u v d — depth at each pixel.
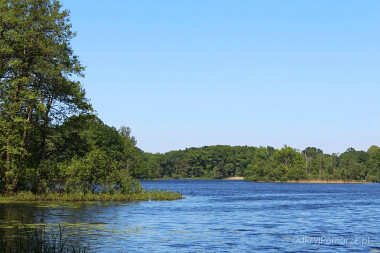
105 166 48.78
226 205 45.94
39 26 44.47
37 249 15.69
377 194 79.56
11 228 22.42
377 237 22.58
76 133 49.88
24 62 43.91
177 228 24.75
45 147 51.59
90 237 20.28
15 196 42.88
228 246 18.92
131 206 39.25
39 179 45.66
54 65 45.00
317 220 31.02
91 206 37.75
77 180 46.19
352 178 182.88
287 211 38.72
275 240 20.98
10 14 42.41
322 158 195.00
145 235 21.50
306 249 18.70
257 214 35.19
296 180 183.00
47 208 34.75
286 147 191.25
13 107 41.69
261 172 197.62
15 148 42.66
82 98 47.00
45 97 45.59
